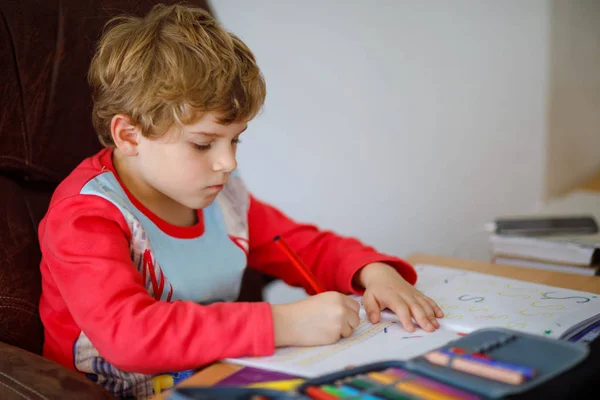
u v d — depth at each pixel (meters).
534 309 0.76
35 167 0.94
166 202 0.94
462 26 1.83
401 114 1.79
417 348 0.66
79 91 0.99
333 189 1.76
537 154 2.04
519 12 1.91
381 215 1.82
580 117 2.13
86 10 1.01
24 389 0.66
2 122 0.92
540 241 1.10
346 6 1.68
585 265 1.06
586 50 2.09
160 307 0.71
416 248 1.88
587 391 0.53
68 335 0.85
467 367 0.54
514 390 0.50
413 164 1.84
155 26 0.84
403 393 0.50
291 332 0.69
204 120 0.78
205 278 0.93
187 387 0.52
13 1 0.95
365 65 1.73
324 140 1.73
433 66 1.81
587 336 0.67
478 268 0.99
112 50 0.85
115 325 0.70
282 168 1.70
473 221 1.96
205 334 0.68
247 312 0.70
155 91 0.78
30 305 0.89
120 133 0.84
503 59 1.92
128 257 0.79
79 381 0.69
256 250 1.08
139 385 0.85
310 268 1.02
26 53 0.94
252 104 0.82
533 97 2.00
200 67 0.79
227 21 1.62
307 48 1.66
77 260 0.75
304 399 0.49
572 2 1.99
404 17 1.74
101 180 0.86
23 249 0.91
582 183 2.15
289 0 1.62
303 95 1.68
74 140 0.98
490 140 1.95
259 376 0.62
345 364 0.62
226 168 0.81
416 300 0.78
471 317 0.75
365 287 0.89
